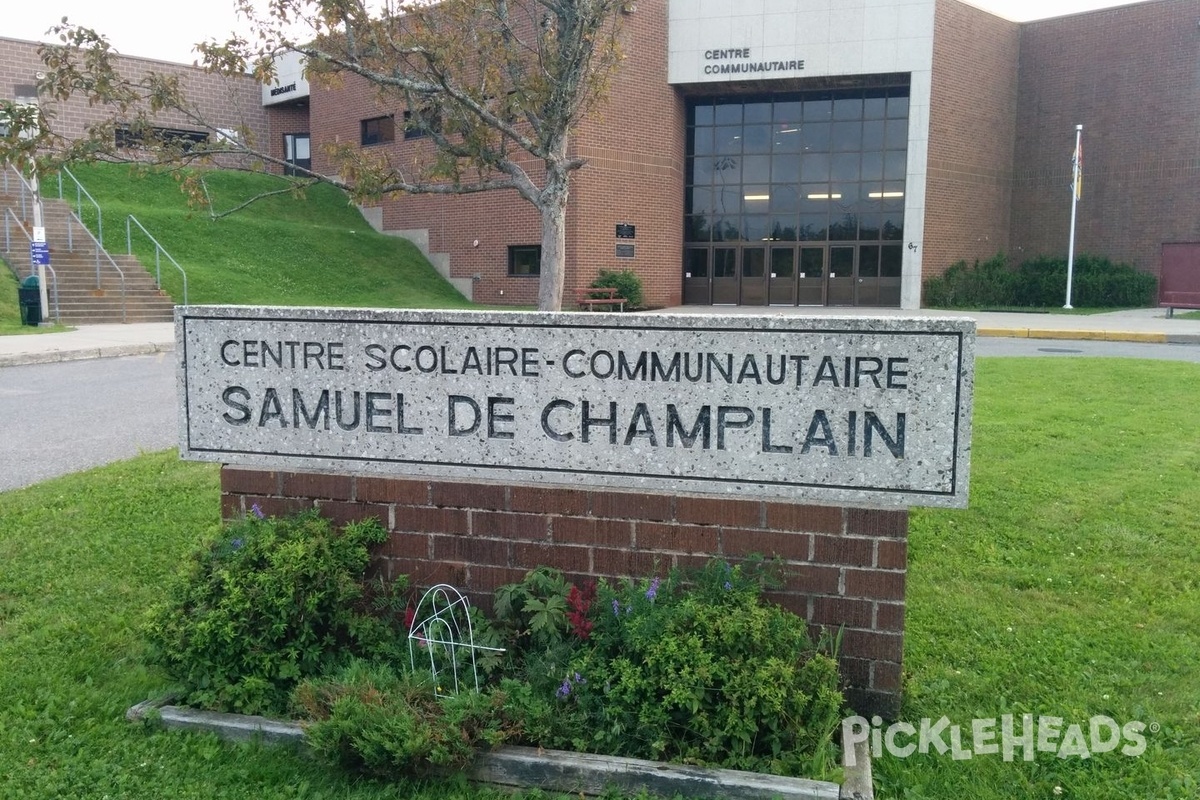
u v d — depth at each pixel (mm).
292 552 3648
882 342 3328
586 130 25609
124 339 17047
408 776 3180
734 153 29125
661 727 3168
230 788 3178
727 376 3471
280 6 12086
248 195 30594
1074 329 20016
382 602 3809
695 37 27156
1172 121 29234
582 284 25922
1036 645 4176
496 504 3742
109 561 5258
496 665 3510
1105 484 6434
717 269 29578
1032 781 3219
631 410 3576
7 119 9109
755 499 3475
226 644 3574
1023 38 31156
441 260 29016
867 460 3381
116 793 3148
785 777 3012
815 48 26844
